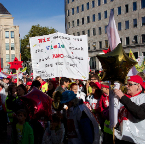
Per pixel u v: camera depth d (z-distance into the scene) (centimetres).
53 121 389
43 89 895
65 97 344
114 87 323
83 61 746
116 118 331
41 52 753
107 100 508
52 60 738
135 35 4150
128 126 307
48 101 418
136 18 4125
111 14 345
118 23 4419
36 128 420
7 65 5722
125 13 4291
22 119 422
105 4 4631
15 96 602
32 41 763
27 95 420
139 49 4081
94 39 4900
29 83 920
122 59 288
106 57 288
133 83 312
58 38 732
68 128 344
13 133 437
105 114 443
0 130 682
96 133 323
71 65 736
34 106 412
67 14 5519
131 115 307
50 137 392
